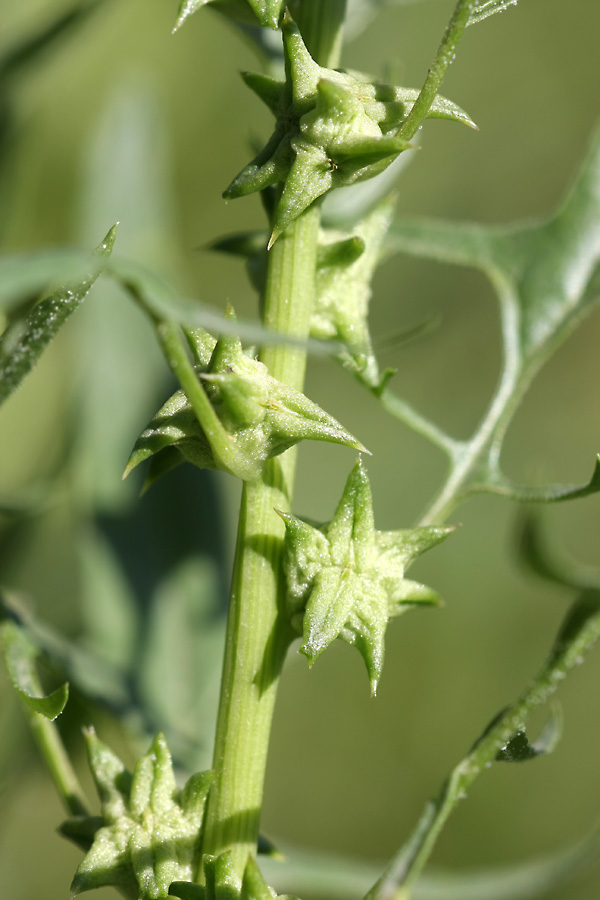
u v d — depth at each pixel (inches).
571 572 11.0
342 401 22.8
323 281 10.1
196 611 12.3
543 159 23.1
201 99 20.9
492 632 22.5
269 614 9.7
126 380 12.7
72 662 11.6
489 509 23.0
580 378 24.0
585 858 11.0
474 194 23.2
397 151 9.3
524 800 21.4
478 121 23.0
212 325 8.6
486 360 23.3
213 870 9.4
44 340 9.1
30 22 12.9
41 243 18.3
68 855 18.2
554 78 22.7
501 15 22.4
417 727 22.1
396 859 9.7
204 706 12.1
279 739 21.8
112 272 8.6
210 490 12.5
